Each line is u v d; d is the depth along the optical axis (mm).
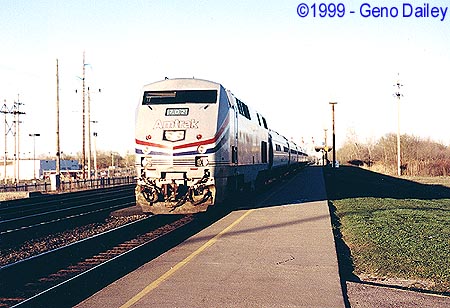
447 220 15633
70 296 8570
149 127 16172
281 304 6953
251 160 22938
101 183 46219
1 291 9039
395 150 77438
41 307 7844
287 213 17172
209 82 17016
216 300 7172
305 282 8133
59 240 14883
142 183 15961
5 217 20578
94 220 19172
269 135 30484
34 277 10180
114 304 7086
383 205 20766
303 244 11500
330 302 7039
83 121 51531
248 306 6875
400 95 61000
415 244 11414
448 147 80312
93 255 12438
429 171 66062
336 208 19844
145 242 13695
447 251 10664
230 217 16281
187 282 8219
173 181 15766
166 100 16688
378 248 11031
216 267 9273
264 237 12492
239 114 20031
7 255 12602
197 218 18594
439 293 7871
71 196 32469
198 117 16094
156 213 16062
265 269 9070
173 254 10516
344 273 9141
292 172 52906
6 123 62938
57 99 42156
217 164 16047
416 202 22484
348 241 12328
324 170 58094
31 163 79625
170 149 15805
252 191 24016
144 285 8078
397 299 7316
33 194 34469
